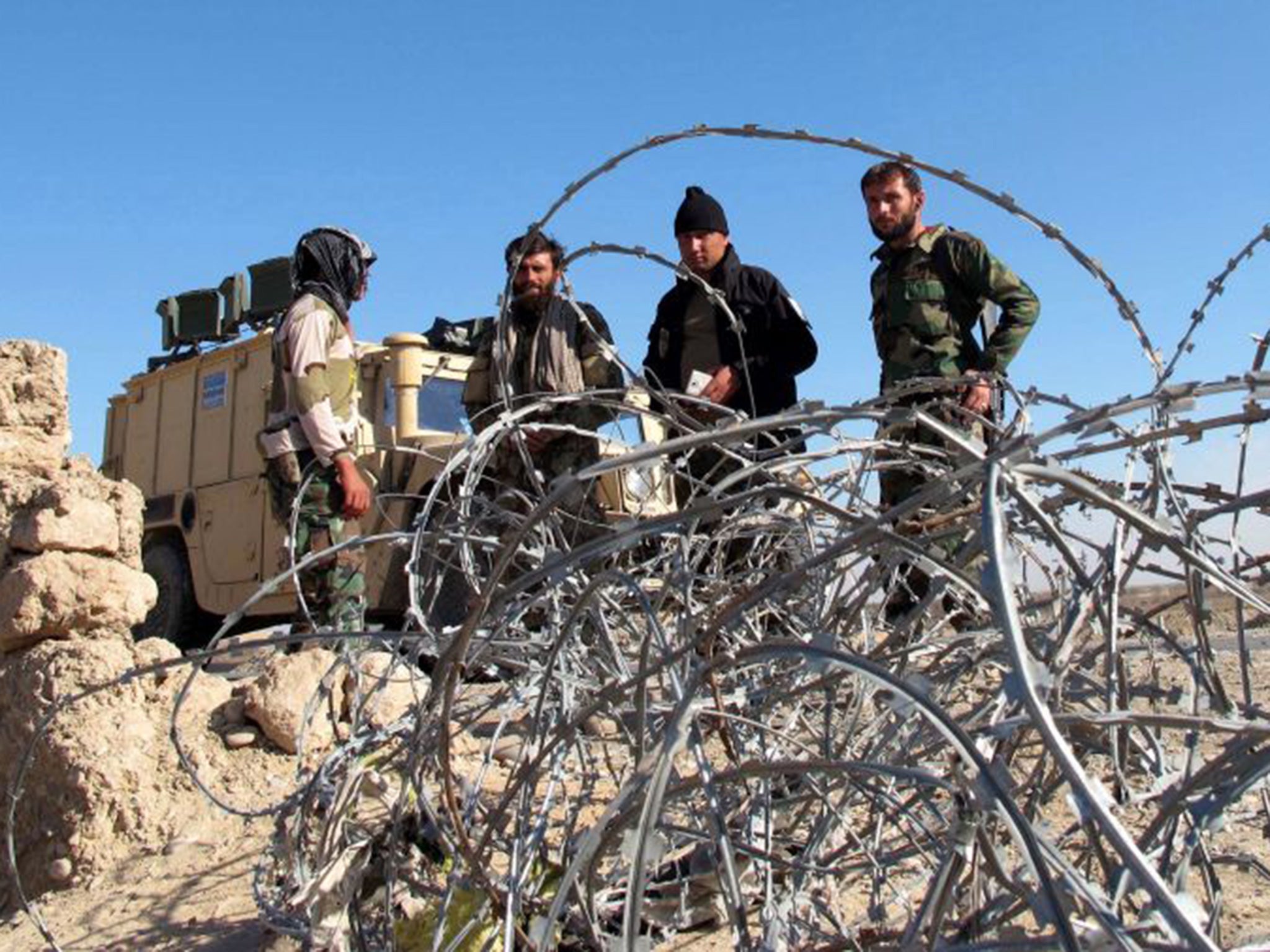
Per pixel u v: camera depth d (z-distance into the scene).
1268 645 6.31
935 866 1.94
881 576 1.87
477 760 3.53
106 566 4.28
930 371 4.26
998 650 1.98
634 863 1.24
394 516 7.82
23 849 3.85
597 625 1.99
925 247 4.32
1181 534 1.57
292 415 4.86
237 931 2.83
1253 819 2.07
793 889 1.87
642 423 5.71
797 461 1.80
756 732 2.05
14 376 5.08
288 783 3.93
